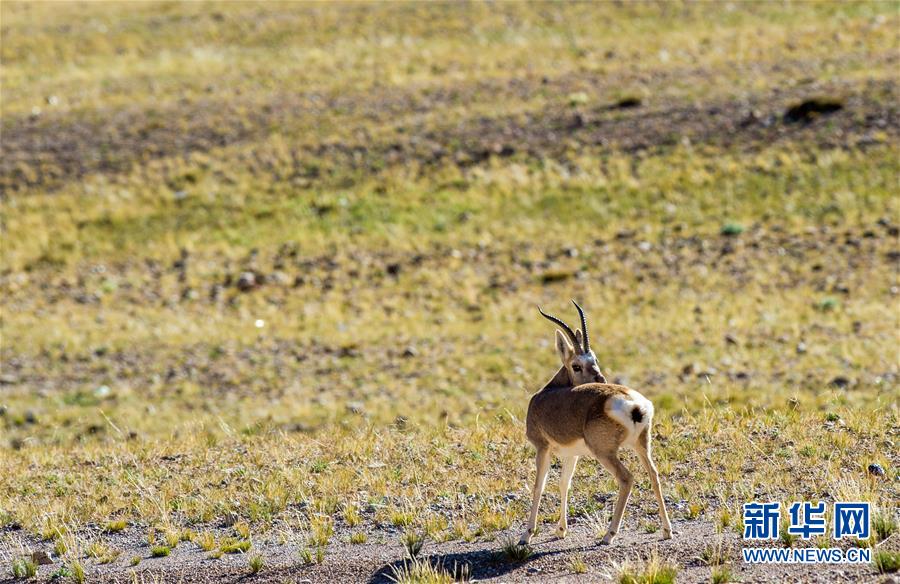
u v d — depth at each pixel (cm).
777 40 16888
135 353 8969
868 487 3859
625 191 12244
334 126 14650
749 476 4284
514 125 14138
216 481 4822
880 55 15500
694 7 19588
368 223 12081
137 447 5716
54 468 5384
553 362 7975
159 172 13525
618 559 3303
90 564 3875
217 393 7875
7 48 19438
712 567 3088
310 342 9019
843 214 11275
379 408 6981
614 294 9762
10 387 8269
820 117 13350
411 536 3750
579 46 17688
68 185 13338
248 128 14750
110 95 16488
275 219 12338
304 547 3841
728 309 9050
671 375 7288
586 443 3397
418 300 10075
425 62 17338
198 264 11362
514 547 3481
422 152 13612
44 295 10794
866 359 7338
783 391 6500
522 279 10425
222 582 3500
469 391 7369
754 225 11262
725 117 13725
